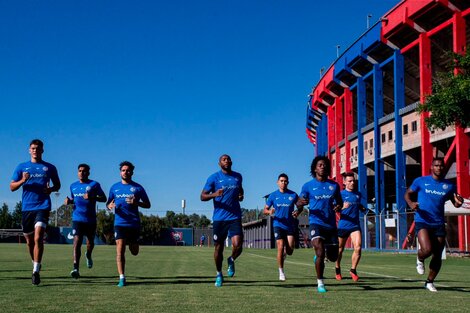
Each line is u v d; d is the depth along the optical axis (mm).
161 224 108000
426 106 26312
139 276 13711
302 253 41281
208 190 10742
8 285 10852
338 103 62906
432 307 7699
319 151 75625
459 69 26406
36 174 10805
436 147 43844
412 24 43562
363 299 8672
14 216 113562
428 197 9891
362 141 55156
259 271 16406
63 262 21062
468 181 38500
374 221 51750
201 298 8633
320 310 7297
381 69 51656
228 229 10789
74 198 13375
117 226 10969
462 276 15109
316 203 10164
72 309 7227
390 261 26312
